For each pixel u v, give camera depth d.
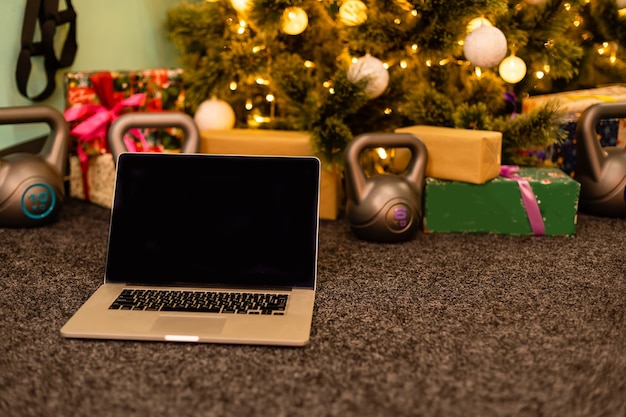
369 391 0.63
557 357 0.69
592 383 0.64
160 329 0.72
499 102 1.27
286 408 0.60
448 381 0.64
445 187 1.09
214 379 0.65
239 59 1.22
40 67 1.32
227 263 0.82
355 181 1.06
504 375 0.65
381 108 1.24
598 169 1.14
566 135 1.17
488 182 1.08
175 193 0.84
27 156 1.13
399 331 0.75
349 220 1.08
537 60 1.22
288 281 0.81
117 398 0.62
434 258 0.99
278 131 1.23
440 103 1.19
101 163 1.25
